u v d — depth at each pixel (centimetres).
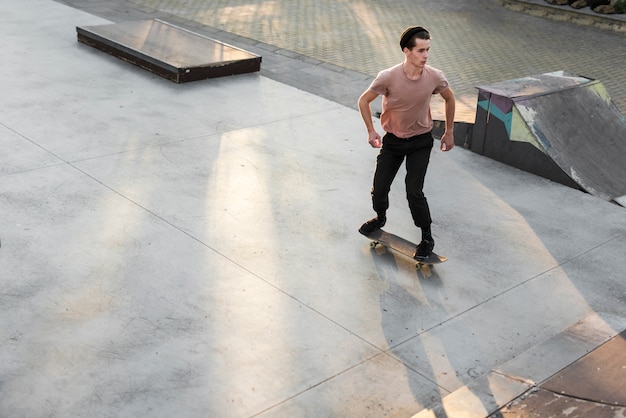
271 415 396
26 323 457
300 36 1229
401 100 489
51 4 1262
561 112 745
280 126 805
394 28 1325
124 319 467
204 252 548
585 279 544
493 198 666
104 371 420
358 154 744
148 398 402
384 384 425
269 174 684
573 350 451
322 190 659
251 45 1155
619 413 386
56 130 750
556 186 698
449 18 1420
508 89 748
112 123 779
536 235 605
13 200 603
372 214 621
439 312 495
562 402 401
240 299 495
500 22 1407
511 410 398
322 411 401
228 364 433
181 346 445
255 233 579
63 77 908
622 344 460
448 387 425
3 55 971
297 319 478
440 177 703
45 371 418
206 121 804
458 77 1073
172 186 647
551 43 1280
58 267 517
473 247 579
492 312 498
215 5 1397
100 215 590
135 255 538
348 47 1181
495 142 744
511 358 452
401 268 544
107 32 1035
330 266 541
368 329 473
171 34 1055
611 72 1133
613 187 701
